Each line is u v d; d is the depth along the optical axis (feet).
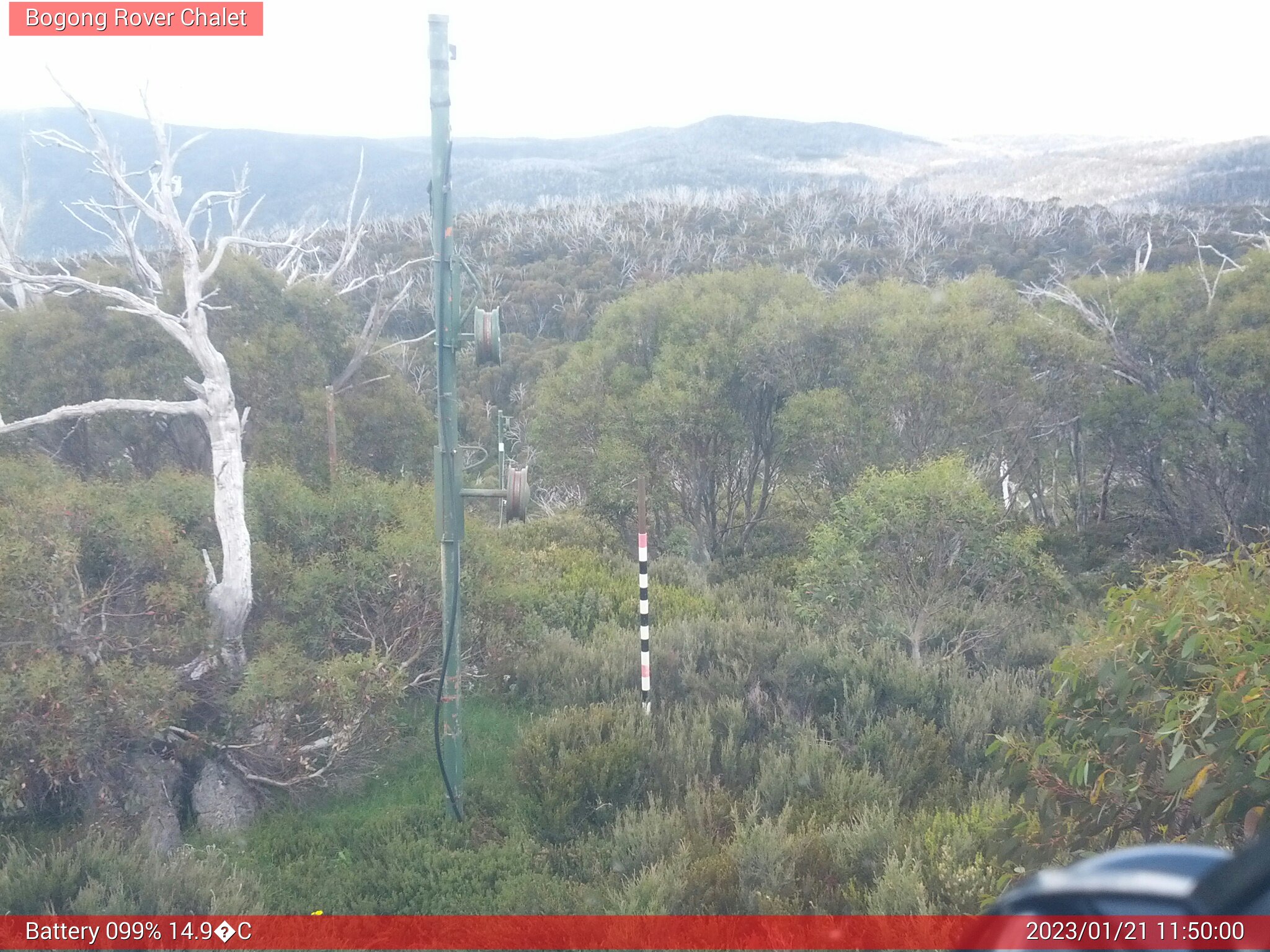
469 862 19.61
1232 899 6.26
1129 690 15.01
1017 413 60.13
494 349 21.52
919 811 20.68
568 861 20.13
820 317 58.44
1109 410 58.49
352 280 69.56
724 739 25.48
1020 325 61.77
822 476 59.77
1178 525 60.13
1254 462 56.18
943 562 34.96
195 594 23.70
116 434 53.36
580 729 23.90
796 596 36.78
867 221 260.42
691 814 20.94
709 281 64.03
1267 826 12.62
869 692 27.40
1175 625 14.32
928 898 16.49
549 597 38.55
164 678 20.90
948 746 25.09
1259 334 54.60
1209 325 58.18
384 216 275.59
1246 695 12.60
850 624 34.09
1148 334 60.39
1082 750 15.94
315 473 55.06
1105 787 15.35
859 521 35.68
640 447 57.72
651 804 20.83
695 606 40.09
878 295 62.39
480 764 25.14
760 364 58.59
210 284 57.21
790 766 23.32
